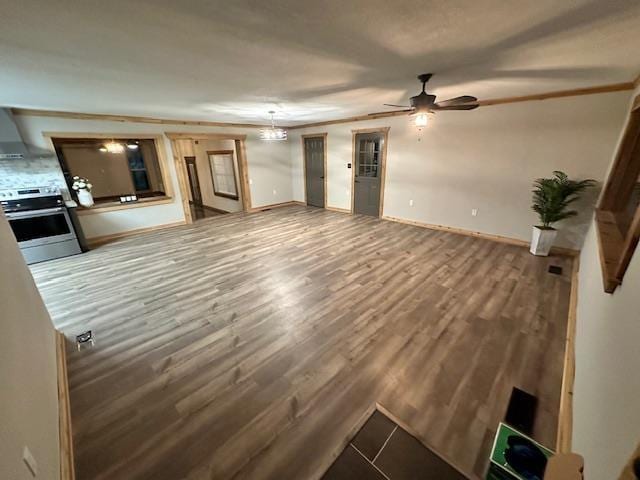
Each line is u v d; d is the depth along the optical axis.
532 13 1.52
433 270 3.68
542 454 1.32
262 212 7.41
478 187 4.80
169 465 1.49
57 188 4.58
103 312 2.90
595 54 2.19
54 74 2.48
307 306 2.93
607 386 1.10
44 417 1.35
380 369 2.08
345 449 1.55
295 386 1.96
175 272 3.83
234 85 2.99
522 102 4.05
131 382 2.02
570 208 3.95
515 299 2.96
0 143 4.03
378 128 5.87
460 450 1.54
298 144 7.79
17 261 1.92
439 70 2.57
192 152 8.89
